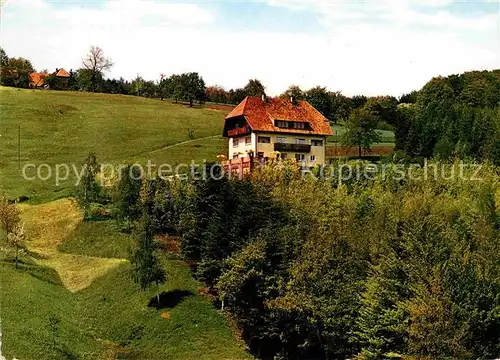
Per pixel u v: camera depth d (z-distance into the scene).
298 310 65.00
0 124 139.12
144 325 66.75
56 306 67.75
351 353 63.94
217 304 71.25
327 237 71.94
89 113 155.62
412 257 64.25
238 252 71.75
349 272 68.44
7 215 80.62
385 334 61.91
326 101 188.25
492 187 89.94
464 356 57.12
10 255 77.50
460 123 127.62
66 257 81.88
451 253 64.81
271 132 112.44
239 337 67.19
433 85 170.00
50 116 148.88
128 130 145.50
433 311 58.59
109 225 88.44
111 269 76.94
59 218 92.69
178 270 76.00
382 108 176.38
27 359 55.31
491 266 64.88
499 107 143.38
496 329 60.16
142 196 87.44
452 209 77.38
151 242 71.00
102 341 64.50
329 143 149.50
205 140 144.12
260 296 67.94
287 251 70.62
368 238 71.50
